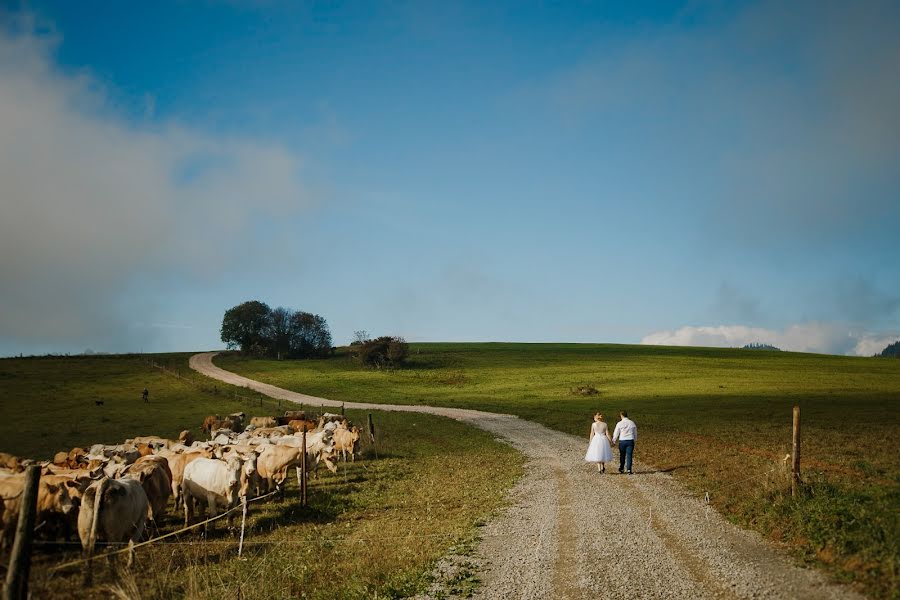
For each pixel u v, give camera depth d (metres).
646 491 19.34
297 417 50.59
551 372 88.56
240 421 51.69
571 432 40.59
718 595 10.30
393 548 14.27
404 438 39.31
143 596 11.02
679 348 125.00
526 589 11.22
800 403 51.12
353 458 30.72
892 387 64.75
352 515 18.69
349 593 11.38
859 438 30.09
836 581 10.41
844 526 12.77
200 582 11.88
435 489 22.16
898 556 10.77
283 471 22.03
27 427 51.25
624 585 11.05
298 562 13.44
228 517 17.08
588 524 15.52
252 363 109.06
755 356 108.44
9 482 13.91
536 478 23.45
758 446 28.00
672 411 48.50
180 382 85.25
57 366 95.25
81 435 47.44
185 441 40.44
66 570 12.37
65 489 14.18
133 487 13.96
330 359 116.06
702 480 20.28
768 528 13.86
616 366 93.62
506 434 40.25
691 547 13.04
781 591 10.21
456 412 55.06
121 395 73.00
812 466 21.45
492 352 116.88
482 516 17.28
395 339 101.81
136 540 13.91
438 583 11.80
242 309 118.19
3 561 13.09
